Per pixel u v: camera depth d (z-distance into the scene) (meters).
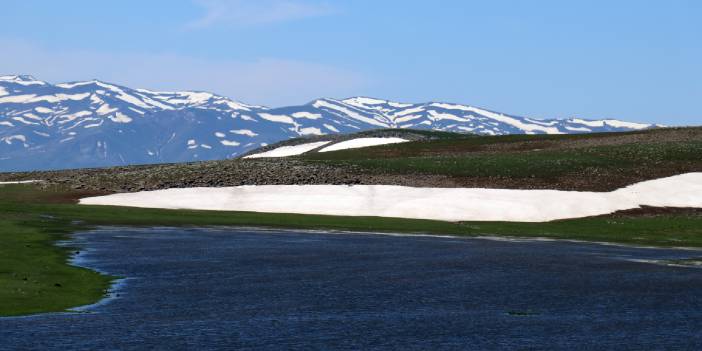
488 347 52.34
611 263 93.75
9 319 57.69
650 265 92.25
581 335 56.03
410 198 155.88
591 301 69.31
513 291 74.19
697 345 53.28
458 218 143.62
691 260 97.00
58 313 60.34
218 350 50.41
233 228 127.56
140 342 51.97
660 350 52.00
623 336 55.81
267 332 55.75
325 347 51.75
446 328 57.91
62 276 75.88
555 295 72.25
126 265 85.88
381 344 52.78
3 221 119.75
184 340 52.84
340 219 140.62
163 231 120.88
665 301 69.50
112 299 66.94
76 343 51.22
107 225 125.25
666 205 151.50
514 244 113.00
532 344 53.25
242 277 80.31
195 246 104.06
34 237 104.56
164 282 76.12
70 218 131.38
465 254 100.81
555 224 137.38
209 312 62.44
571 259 97.06
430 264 91.38
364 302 67.94
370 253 100.56
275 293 71.62
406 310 64.56
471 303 68.12
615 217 143.12
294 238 115.88
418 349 51.62
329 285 76.44
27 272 75.81
